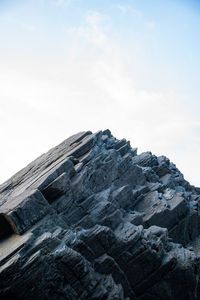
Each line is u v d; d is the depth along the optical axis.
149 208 31.42
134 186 35.91
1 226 18.45
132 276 20.64
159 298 20.78
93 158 32.12
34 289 14.43
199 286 21.86
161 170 47.28
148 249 20.56
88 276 16.09
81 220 23.23
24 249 15.36
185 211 32.75
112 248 20.14
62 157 33.00
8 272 13.91
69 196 24.19
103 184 31.08
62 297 15.10
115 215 24.27
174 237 30.91
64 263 15.57
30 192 20.78
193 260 21.89
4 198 25.84
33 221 18.61
